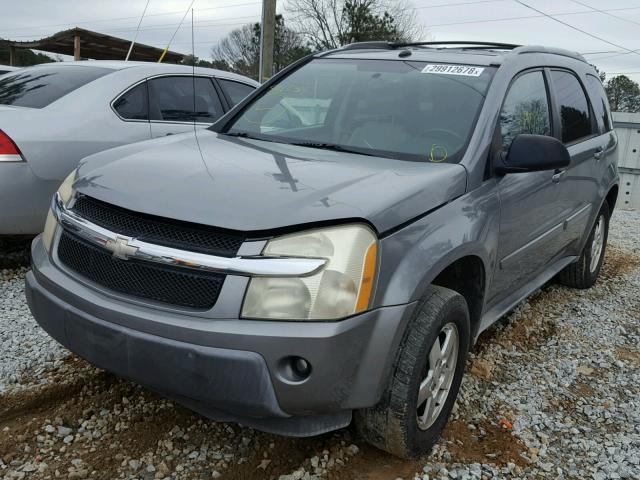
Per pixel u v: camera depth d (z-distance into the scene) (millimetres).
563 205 4230
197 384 2268
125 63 5742
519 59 3826
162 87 5652
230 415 2416
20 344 3680
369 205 2420
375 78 3760
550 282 5750
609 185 5203
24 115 4695
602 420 3338
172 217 2330
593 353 4223
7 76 5770
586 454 3002
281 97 3904
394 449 2664
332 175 2719
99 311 2416
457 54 3861
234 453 2797
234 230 2240
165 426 2961
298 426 2406
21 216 4547
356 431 2930
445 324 2717
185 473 2648
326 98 3746
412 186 2676
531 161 3104
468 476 2732
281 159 2984
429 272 2537
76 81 5246
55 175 4645
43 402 3107
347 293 2260
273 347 2199
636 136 13477
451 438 3035
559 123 4242
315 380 2244
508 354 4098
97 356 2461
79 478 2570
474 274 3129
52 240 2799
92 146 4887
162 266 2340
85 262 2572
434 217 2693
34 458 2680
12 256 5020
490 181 3180
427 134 3281
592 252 5438
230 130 3785
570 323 4762
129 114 5277
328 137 3494
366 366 2365
